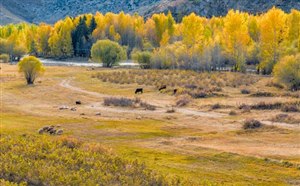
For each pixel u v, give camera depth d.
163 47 117.06
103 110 58.09
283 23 98.69
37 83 86.62
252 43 116.31
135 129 43.62
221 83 80.31
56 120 48.72
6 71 110.56
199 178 24.75
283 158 31.20
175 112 55.06
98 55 122.19
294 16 113.62
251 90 70.62
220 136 40.09
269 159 30.06
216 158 30.69
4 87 80.81
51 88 80.12
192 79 87.94
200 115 52.41
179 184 19.67
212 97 66.06
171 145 35.84
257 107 54.62
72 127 44.22
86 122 47.44
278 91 70.56
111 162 21.55
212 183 21.23
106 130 42.81
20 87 81.12
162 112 55.59
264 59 99.31
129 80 86.56
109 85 83.19
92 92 75.94
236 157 30.83
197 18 115.94
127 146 35.09
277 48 98.50
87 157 21.48
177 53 112.62
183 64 111.69
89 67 121.94
